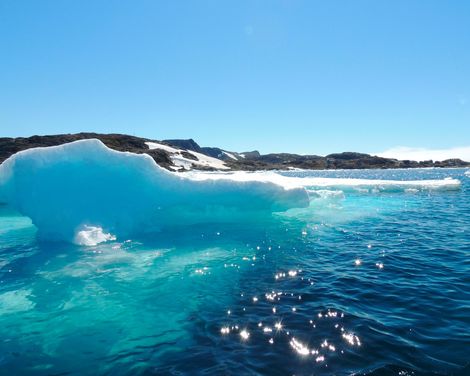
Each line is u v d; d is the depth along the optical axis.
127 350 3.76
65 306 4.97
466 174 68.69
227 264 6.83
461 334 3.75
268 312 4.53
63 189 8.84
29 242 8.65
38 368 3.47
